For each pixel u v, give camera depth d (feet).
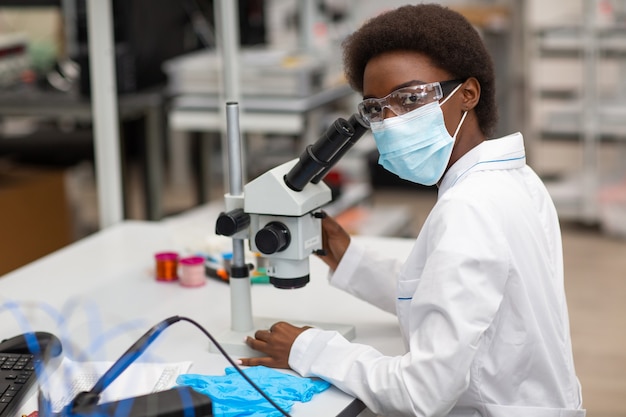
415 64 4.77
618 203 15.96
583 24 15.30
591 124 15.67
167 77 13.20
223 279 6.61
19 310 6.06
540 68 15.79
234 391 4.62
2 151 14.17
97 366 5.05
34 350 5.04
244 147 13.41
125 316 5.92
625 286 13.57
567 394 5.00
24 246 12.92
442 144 4.89
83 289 6.50
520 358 4.74
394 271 5.75
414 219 16.96
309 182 5.19
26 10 15.72
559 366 4.96
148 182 12.74
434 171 5.02
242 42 13.74
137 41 12.47
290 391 4.66
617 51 15.51
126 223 8.33
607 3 15.15
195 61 12.46
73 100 12.17
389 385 4.51
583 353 11.37
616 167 16.28
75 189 16.63
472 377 4.72
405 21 4.77
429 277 4.46
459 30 4.77
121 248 7.53
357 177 15.30
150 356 5.22
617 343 11.62
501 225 4.60
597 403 10.10
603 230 16.14
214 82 12.19
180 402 4.07
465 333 4.33
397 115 4.86
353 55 5.04
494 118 5.07
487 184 4.73
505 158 4.93
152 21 12.83
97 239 7.82
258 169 13.92
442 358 4.34
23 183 13.06
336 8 14.10
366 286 5.77
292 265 5.16
